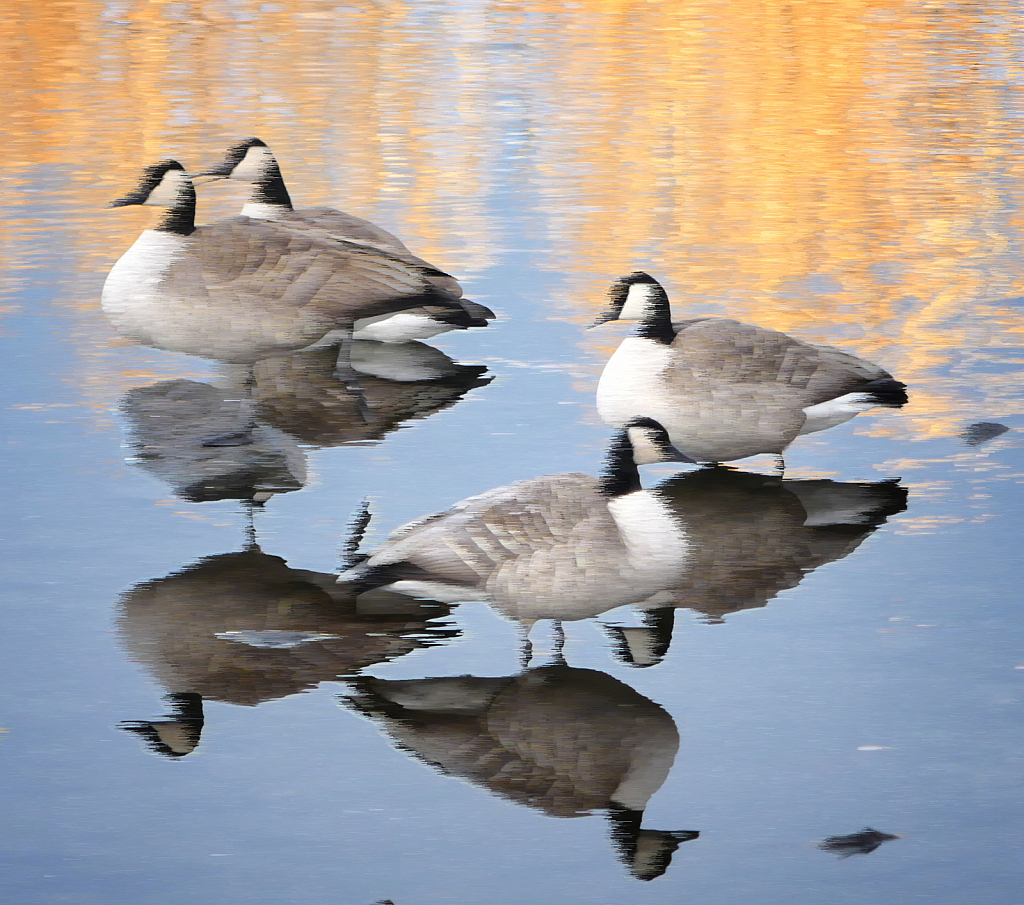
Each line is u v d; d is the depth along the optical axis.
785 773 8.22
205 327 15.10
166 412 14.22
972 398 14.55
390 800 7.91
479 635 9.89
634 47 35.72
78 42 34.94
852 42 36.97
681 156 25.06
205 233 15.65
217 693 9.01
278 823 7.69
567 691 9.11
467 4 41.72
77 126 26.38
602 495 10.10
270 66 32.28
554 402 14.55
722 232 20.53
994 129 27.38
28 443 13.27
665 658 9.58
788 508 12.06
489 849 7.47
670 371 12.84
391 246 17.52
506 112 28.08
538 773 8.19
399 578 9.48
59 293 17.69
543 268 18.84
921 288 18.09
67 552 10.97
